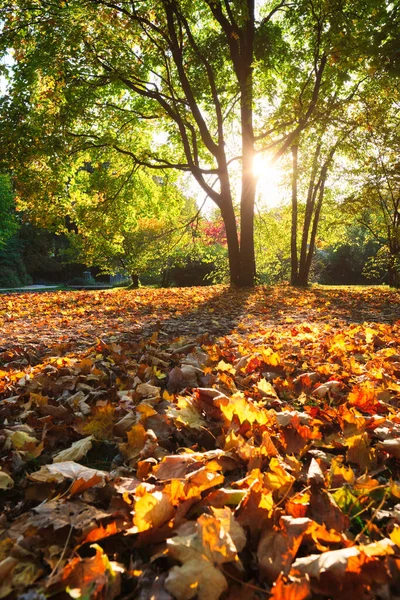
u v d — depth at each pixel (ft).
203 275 111.55
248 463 6.39
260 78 55.31
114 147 53.47
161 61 52.31
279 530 4.60
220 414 8.26
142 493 5.24
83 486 5.50
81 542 4.56
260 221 71.77
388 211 68.90
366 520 5.11
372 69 25.30
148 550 4.57
